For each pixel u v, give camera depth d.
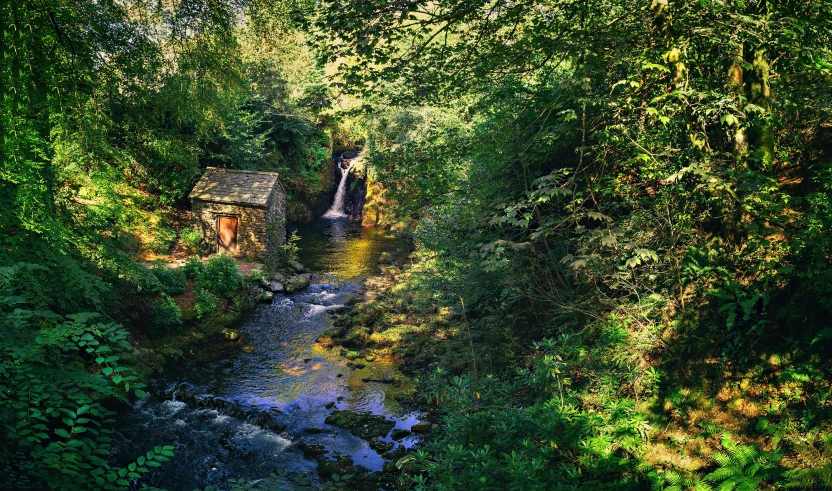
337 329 14.84
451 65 7.79
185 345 13.41
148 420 10.07
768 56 6.50
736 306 6.09
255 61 14.41
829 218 5.42
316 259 22.94
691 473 5.36
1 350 3.84
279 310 16.67
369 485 8.18
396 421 10.24
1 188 9.34
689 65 7.03
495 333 9.79
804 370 5.44
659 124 7.09
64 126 10.15
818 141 7.13
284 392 11.51
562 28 7.27
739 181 6.02
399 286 17.25
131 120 13.98
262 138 25.72
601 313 7.67
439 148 8.17
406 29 7.00
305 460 9.02
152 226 19.23
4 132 8.95
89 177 14.88
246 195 19.80
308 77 26.86
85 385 3.91
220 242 20.05
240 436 9.70
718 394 6.04
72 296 10.27
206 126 15.29
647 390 6.48
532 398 7.41
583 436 5.69
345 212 33.03
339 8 6.56
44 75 9.04
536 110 8.64
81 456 3.73
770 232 6.14
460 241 10.71
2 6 7.88
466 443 5.93
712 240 7.05
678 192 6.84
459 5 6.82
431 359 12.50
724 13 5.93
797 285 5.91
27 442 3.56
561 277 8.67
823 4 5.77
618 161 7.71
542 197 5.75
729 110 6.23
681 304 6.91
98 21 10.34
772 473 4.80
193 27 10.64
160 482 8.23
